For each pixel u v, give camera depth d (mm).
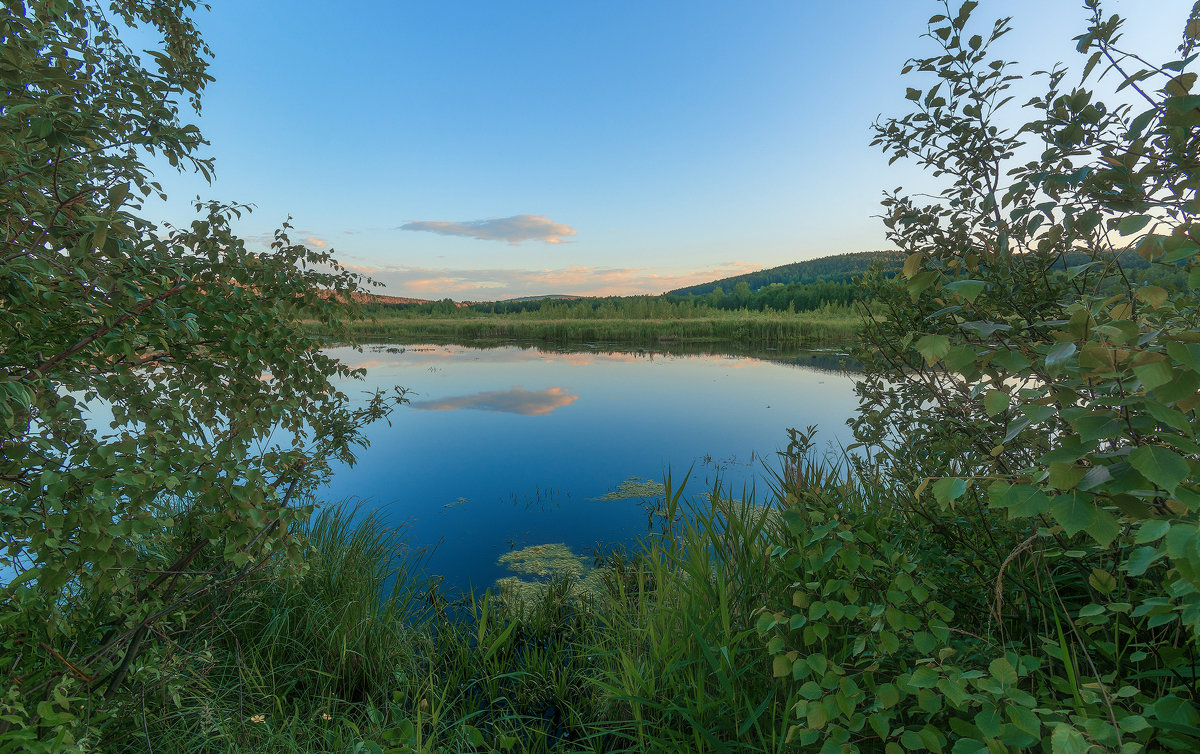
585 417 11156
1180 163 1200
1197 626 990
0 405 1344
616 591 4223
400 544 5164
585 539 5414
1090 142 1615
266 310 2369
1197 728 1064
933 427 2295
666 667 2580
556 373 18484
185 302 2076
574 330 42156
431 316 63875
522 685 3205
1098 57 1378
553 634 3791
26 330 1694
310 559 3533
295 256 2750
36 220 1569
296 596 3408
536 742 2730
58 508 1452
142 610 2127
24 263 1395
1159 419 875
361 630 3316
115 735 2139
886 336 2566
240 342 2229
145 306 1774
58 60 1788
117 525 1587
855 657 1988
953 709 1646
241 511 1930
